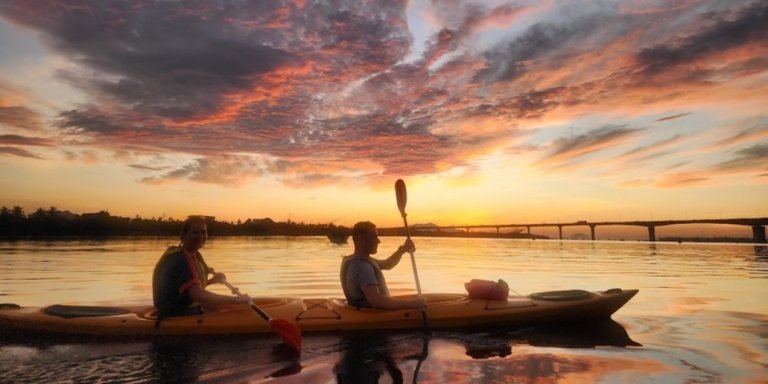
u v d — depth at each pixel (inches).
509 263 629.0
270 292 303.9
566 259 744.3
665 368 123.0
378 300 169.8
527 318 183.9
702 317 203.2
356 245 181.8
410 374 119.1
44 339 153.7
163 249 916.0
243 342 152.7
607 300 194.1
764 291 298.5
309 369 124.0
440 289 325.4
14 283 335.9
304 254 826.2
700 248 1514.5
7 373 118.9
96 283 336.2
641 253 1029.2
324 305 183.8
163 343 149.9
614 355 137.3
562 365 126.4
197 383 112.0
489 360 132.3
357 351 142.9
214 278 183.9
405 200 213.2
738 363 127.8
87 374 118.7
